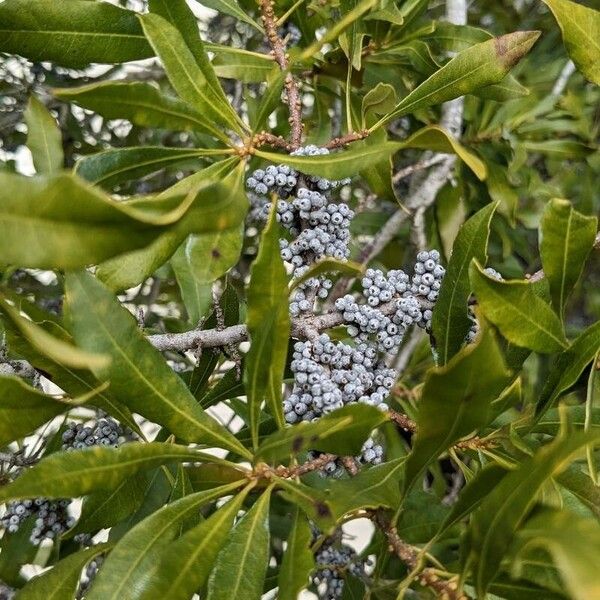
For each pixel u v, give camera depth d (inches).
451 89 13.8
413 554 12.0
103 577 11.6
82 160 13.2
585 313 26.6
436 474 18.5
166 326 19.0
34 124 14.8
